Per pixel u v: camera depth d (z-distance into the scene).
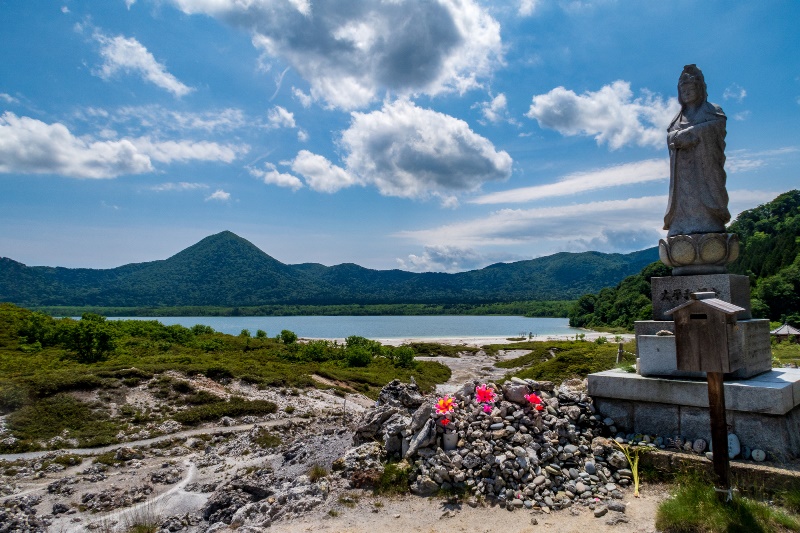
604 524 7.26
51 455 18.50
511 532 7.24
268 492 10.71
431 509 8.16
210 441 21.34
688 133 10.61
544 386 10.63
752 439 8.40
